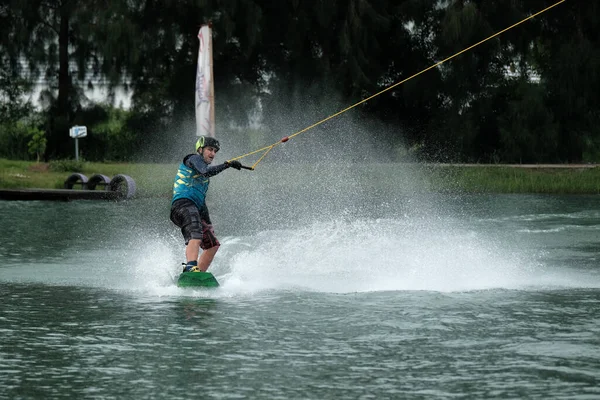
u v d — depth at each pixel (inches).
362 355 1001.5
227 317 1219.9
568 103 5718.5
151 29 5964.6
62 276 1635.1
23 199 3949.3
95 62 6373.0
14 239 2304.4
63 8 6013.8
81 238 2325.3
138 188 4320.9
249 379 904.9
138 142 6373.0
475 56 5787.4
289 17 5925.2
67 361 981.2
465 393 852.0
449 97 6131.9
